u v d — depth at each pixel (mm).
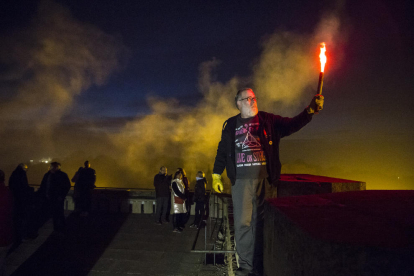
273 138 2475
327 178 3723
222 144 2639
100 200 11008
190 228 8953
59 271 6109
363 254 823
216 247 7160
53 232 8453
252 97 2529
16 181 7418
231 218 7660
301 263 1010
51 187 8102
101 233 8484
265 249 1739
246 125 2482
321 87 2203
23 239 7863
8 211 4145
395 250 800
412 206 1360
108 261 6590
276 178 2451
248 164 2412
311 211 1304
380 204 1407
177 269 6180
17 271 6086
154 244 7625
